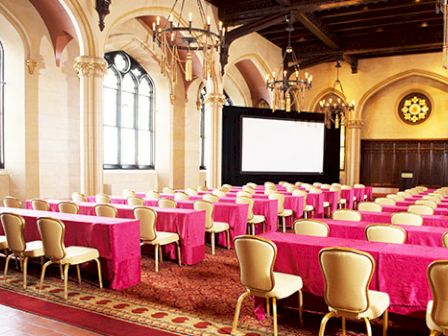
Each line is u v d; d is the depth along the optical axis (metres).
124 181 14.45
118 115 14.69
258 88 19.38
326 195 12.05
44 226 4.79
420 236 5.25
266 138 16.41
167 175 15.94
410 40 17.02
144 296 4.94
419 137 20.03
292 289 3.84
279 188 13.02
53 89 11.44
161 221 6.64
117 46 13.99
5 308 4.44
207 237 8.41
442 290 2.97
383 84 19.86
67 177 11.91
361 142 21.16
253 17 13.75
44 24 11.07
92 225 5.26
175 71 7.95
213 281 5.60
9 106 10.84
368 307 3.20
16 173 10.82
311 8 12.59
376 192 20.89
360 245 4.06
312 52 18.73
